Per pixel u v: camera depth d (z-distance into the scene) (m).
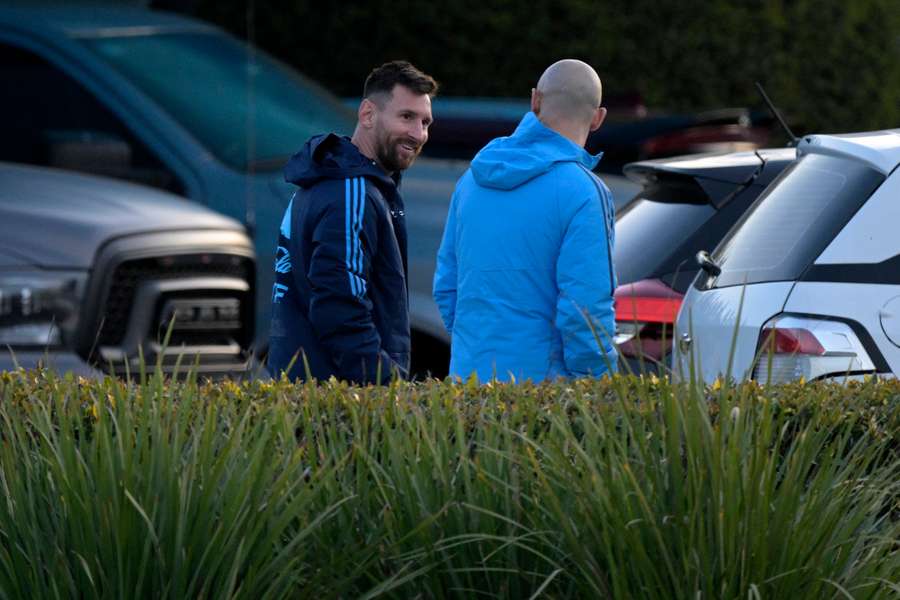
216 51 31.78
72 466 12.16
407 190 29.88
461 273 18.31
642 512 11.91
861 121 61.31
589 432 12.54
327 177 17.39
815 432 13.32
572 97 17.69
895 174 17.78
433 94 17.88
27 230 24.23
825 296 17.42
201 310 26.12
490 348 17.88
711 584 11.70
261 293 28.59
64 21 30.36
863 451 13.78
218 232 26.44
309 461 12.92
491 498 12.52
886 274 17.45
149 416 12.70
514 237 17.69
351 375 17.20
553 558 12.39
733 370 17.83
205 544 11.99
